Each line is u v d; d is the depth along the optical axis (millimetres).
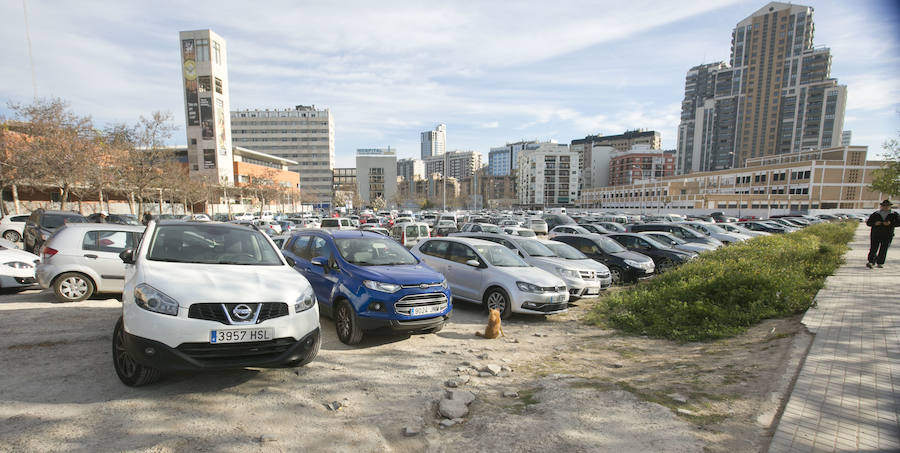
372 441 3115
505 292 7594
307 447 2986
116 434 3008
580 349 5859
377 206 110250
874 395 3451
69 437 2932
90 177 23453
